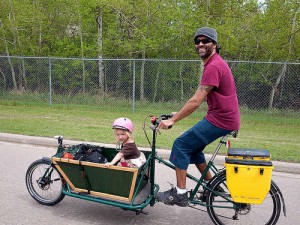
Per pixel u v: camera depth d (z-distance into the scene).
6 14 20.02
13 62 17.98
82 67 17.48
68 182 4.32
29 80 17.41
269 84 15.05
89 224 4.14
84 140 8.00
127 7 17.70
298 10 15.91
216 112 3.78
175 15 16.55
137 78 16.81
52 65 17.00
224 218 4.23
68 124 10.30
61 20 21.52
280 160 6.77
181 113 3.73
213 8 17.17
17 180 5.58
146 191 4.17
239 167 3.61
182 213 4.52
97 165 4.00
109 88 17.55
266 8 17.39
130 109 14.37
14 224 4.07
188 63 15.52
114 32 18.22
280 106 14.84
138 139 8.31
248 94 15.40
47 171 4.62
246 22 17.05
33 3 21.17
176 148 3.92
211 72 3.62
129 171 3.88
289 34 16.09
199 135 3.82
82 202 4.81
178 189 3.97
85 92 16.41
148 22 17.83
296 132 10.81
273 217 3.91
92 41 21.22
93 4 17.88
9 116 11.73
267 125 12.20
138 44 17.72
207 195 3.99
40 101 16.16
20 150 7.46
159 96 15.95
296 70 15.55
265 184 3.59
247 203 3.72
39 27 21.12
